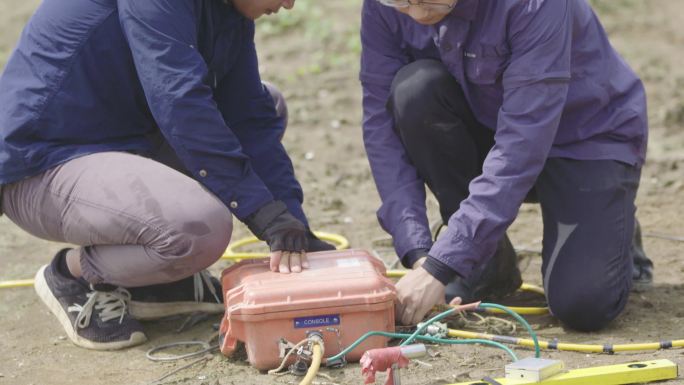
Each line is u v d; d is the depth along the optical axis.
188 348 5.19
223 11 5.11
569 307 5.14
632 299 5.77
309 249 5.33
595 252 5.16
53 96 4.94
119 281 5.07
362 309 4.62
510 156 4.85
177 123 4.71
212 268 6.61
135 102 5.15
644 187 8.20
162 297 5.48
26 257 7.09
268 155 5.57
